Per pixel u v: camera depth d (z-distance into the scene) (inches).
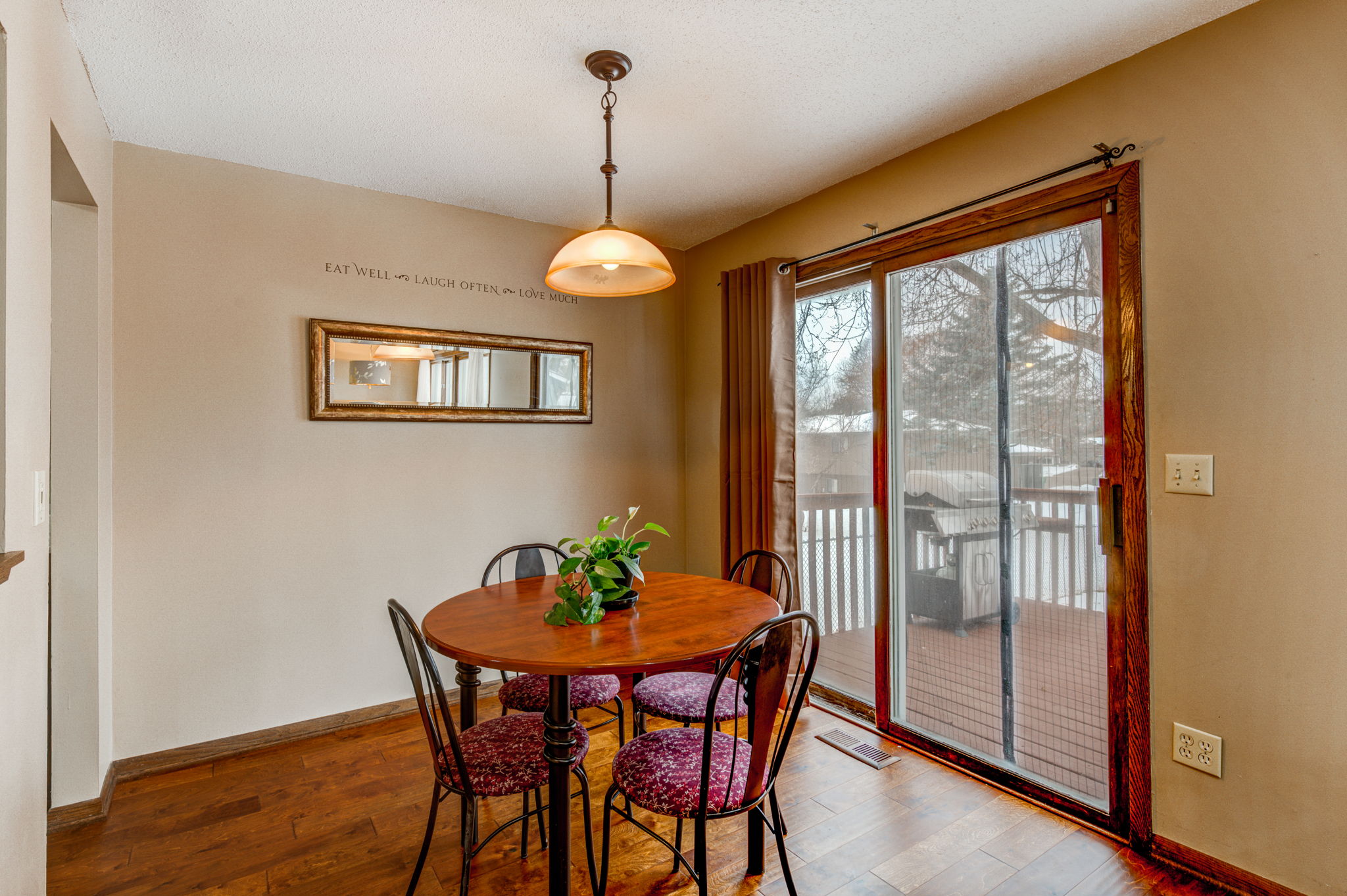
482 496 129.3
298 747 107.0
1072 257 85.2
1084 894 69.8
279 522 109.3
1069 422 85.8
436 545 124.0
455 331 126.2
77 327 86.8
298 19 71.0
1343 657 63.4
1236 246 70.0
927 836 80.4
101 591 89.7
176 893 70.6
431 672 59.6
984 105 90.1
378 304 118.4
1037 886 71.0
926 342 104.0
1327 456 64.4
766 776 66.7
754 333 126.3
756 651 74.5
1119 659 79.7
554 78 83.0
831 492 122.6
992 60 79.4
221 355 104.6
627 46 76.5
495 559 104.1
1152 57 76.6
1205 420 72.4
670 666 59.1
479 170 110.7
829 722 114.3
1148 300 77.0
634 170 111.5
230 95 86.6
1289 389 66.6
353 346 115.4
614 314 146.9
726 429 133.7
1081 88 83.2
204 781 95.4
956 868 74.1
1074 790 85.3
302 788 93.2
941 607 101.9
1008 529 92.7
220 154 103.5
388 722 117.3
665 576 98.9
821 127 96.2
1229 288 70.5
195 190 103.2
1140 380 77.3
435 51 77.3
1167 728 75.5
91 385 87.5
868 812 85.7
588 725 114.0
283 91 85.6
